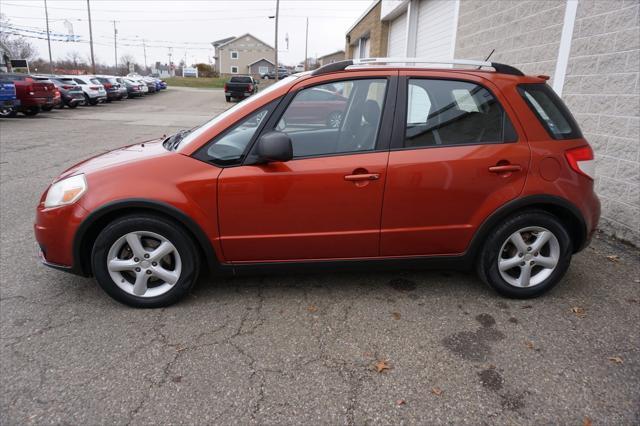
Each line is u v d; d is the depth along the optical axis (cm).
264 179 295
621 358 265
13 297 332
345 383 243
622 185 449
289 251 312
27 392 234
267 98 309
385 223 309
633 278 369
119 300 314
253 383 242
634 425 215
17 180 697
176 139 355
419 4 1112
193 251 310
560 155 312
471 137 310
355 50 2227
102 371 251
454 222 313
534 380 246
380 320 304
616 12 445
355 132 308
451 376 249
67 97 2267
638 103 426
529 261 325
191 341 279
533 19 586
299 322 301
